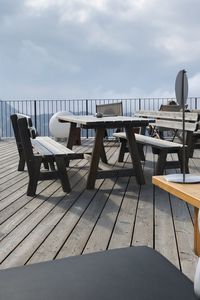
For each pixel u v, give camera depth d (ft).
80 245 9.93
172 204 13.58
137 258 5.67
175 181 8.62
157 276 5.18
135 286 4.94
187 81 8.59
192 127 17.44
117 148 28.50
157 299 4.68
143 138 20.39
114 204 13.64
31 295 4.83
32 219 12.07
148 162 22.25
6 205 13.66
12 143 34.55
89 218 12.10
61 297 4.77
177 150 17.13
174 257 9.17
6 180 17.85
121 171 16.42
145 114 24.25
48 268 5.48
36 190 15.67
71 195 14.94
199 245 9.18
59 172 15.25
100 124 15.72
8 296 4.83
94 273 5.28
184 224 11.51
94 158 15.80
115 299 4.69
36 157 14.88
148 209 13.02
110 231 10.92
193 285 4.94
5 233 10.87
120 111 30.99
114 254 5.83
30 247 9.85
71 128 23.13
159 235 10.61
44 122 41.96
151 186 16.24
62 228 11.22
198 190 7.89
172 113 20.44
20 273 5.37
